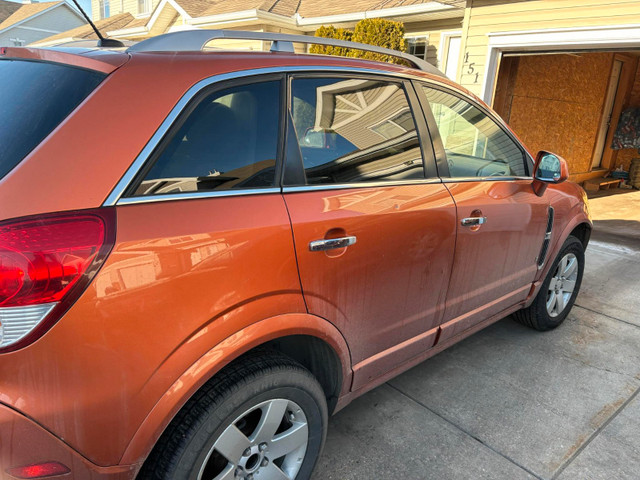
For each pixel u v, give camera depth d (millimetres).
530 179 2895
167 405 1387
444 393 2799
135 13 20141
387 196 1995
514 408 2678
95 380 1265
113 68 1471
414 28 10273
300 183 1759
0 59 1782
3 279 1147
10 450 1212
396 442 2377
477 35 7188
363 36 9570
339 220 1780
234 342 1505
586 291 4469
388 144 2090
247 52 1756
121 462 1361
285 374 1663
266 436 1684
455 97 2479
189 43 1713
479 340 3451
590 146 10781
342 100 1949
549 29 6418
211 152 1548
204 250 1424
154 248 1329
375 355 2143
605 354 3303
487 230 2496
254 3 11508
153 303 1326
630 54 10609
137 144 1379
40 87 1498
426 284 2234
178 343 1386
